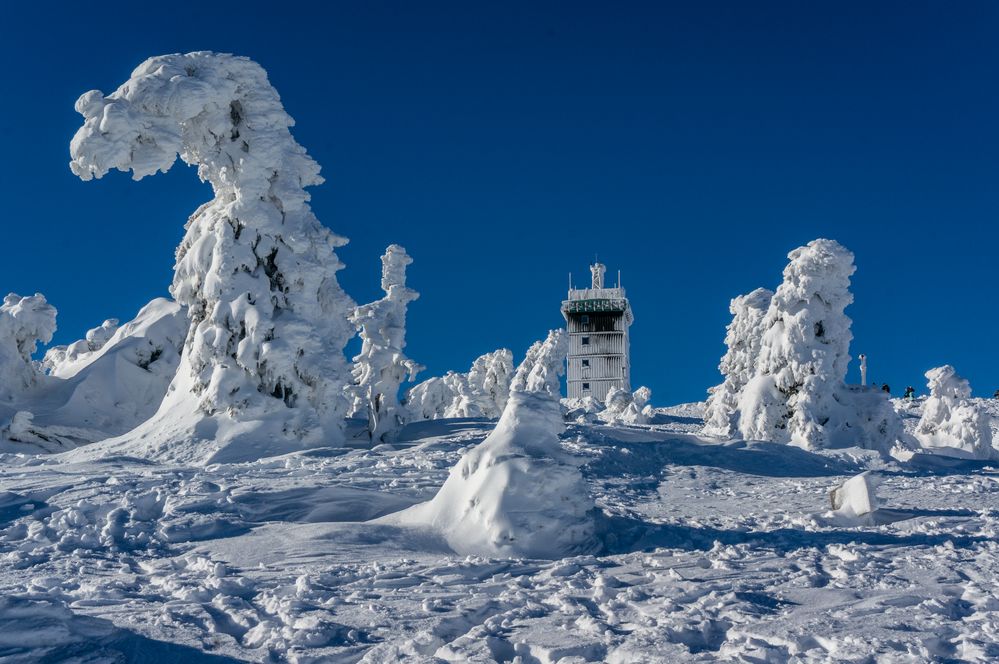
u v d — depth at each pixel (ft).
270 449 92.27
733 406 140.36
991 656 19.74
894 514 48.85
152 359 138.41
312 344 99.55
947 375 142.92
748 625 23.43
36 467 74.43
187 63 99.25
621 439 95.30
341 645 22.85
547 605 27.53
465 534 40.57
